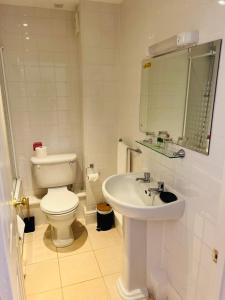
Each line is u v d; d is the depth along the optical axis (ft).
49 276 6.21
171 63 4.69
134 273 5.53
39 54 7.66
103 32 7.23
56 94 8.14
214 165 3.62
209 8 3.53
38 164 7.80
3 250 2.10
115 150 8.39
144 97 6.00
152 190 5.00
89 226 8.41
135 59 6.40
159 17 4.97
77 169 8.94
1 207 2.18
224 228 2.80
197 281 4.22
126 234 5.30
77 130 8.66
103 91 7.74
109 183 5.57
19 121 7.99
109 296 5.64
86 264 6.64
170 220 4.99
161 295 5.33
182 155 4.43
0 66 7.07
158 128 5.39
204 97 3.76
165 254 5.39
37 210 8.29
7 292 2.20
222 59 3.34
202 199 3.95
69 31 7.75
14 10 7.14
